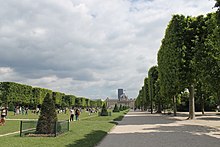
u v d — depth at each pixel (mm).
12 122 36594
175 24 39844
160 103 79750
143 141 17109
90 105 165375
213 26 24625
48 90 95312
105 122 35625
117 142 16906
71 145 14945
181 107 89562
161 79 49688
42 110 20125
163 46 47094
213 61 26781
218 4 18984
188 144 15492
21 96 82812
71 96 124812
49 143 15375
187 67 38156
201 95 62750
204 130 24266
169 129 25531
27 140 16500
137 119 45000
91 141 16625
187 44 38875
